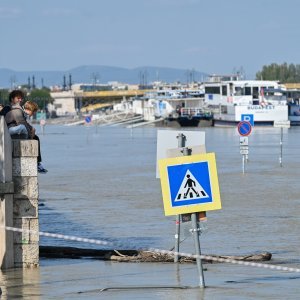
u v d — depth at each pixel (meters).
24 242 27.39
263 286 23.92
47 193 55.94
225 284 24.30
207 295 22.70
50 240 34.97
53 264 28.36
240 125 71.06
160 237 35.41
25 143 27.03
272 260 29.17
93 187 59.97
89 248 32.06
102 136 187.25
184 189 22.05
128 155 104.81
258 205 47.19
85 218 42.41
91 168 80.75
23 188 27.17
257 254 29.58
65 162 91.69
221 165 81.81
